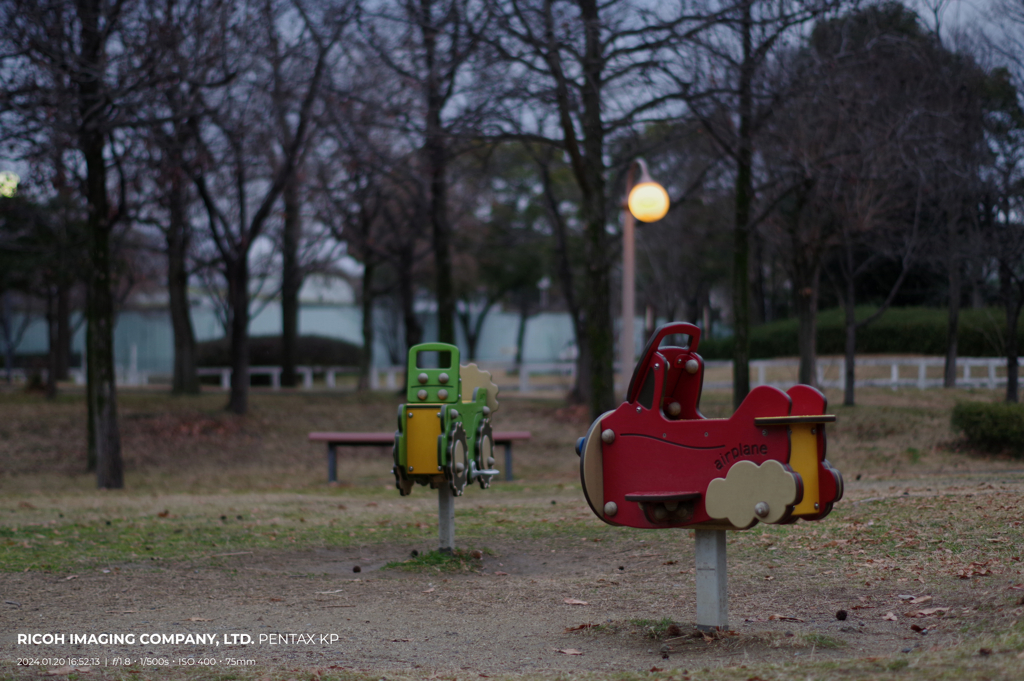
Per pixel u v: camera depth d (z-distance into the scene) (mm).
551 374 43188
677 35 14922
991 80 18266
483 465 7465
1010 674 3074
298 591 6328
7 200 23219
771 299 38812
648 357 4430
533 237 30703
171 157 16859
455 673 4086
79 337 48219
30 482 16844
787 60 16547
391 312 49469
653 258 32406
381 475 17453
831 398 22078
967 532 6812
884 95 17172
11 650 4668
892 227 20203
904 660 3557
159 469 18391
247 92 17609
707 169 19281
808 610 5188
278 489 14719
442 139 16922
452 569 7027
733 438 4188
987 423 15273
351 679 3957
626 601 5738
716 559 4578
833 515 8016
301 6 16766
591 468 4480
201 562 7449
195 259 26906
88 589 6391
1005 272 17781
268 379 38438
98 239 15688
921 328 28109
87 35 14727
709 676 3611
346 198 24328
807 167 15641
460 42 15875
